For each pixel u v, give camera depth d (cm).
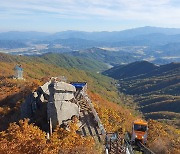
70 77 17650
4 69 10238
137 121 3020
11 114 3219
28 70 13150
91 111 2930
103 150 2084
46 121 2631
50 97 2691
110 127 3028
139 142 2853
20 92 3975
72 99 2809
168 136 3612
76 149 1908
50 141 2058
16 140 2025
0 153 1859
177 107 18838
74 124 2431
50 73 15950
